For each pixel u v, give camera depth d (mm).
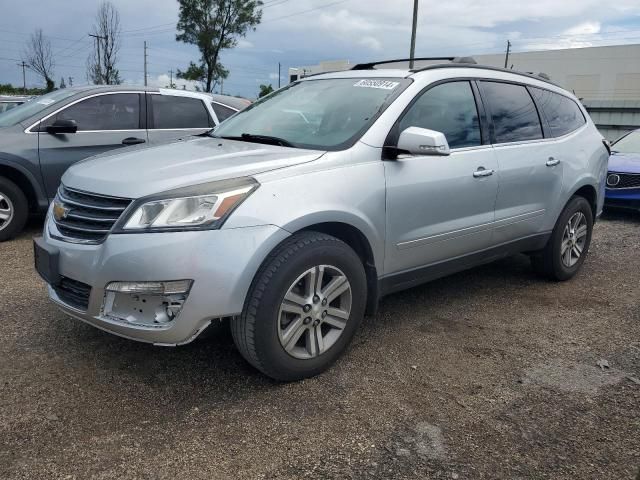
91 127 6613
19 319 3980
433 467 2535
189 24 34781
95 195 3029
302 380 3256
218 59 35906
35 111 6453
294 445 2666
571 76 62531
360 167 3381
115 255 2799
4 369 3270
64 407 2908
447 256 4051
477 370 3463
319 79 4430
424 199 3701
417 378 3336
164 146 3742
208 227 2803
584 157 5219
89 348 3564
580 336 4043
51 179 6359
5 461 2482
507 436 2783
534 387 3275
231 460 2547
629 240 7242
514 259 6008
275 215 2947
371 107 3730
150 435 2705
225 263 2801
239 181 2967
